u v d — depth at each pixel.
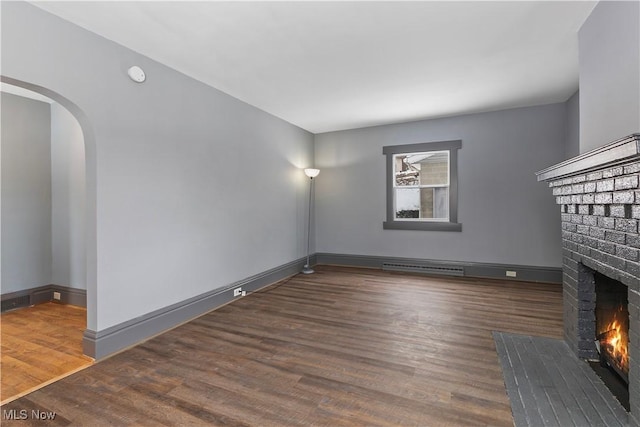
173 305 3.04
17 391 1.98
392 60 2.95
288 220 5.07
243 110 4.04
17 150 3.61
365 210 5.57
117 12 2.15
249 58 2.87
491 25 2.38
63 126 3.76
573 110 3.94
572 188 2.20
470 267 4.86
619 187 1.61
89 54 2.37
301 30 2.42
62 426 1.67
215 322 3.11
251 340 2.70
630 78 1.69
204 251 3.42
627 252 1.62
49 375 2.17
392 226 5.36
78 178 3.64
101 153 2.44
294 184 5.26
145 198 2.79
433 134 5.04
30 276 3.69
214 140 3.56
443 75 3.33
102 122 2.45
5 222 3.51
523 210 4.55
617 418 1.66
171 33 2.43
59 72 2.18
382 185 5.43
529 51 2.80
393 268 5.32
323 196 5.89
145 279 2.79
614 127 1.86
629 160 1.43
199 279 3.35
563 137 4.29
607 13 1.95
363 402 1.85
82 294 3.63
